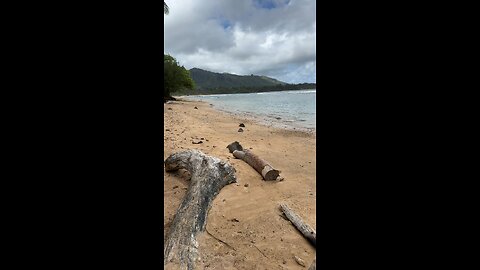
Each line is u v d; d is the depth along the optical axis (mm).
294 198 4125
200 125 12750
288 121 16375
